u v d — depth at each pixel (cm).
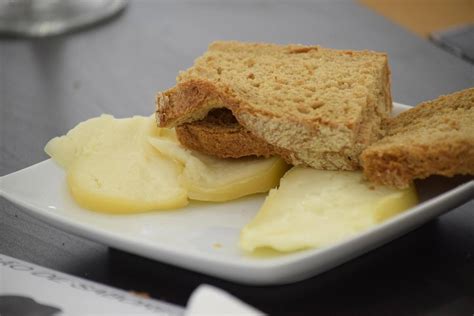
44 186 46
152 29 74
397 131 47
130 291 41
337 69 49
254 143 46
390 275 42
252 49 52
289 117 45
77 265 43
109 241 41
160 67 67
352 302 40
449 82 61
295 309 40
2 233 46
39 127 58
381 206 42
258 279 39
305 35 70
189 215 45
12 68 69
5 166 53
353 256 40
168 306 38
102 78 66
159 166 47
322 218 42
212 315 34
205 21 75
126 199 45
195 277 42
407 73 62
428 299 40
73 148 48
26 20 76
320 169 45
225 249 42
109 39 73
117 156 47
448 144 42
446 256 43
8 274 40
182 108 46
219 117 48
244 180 46
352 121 44
